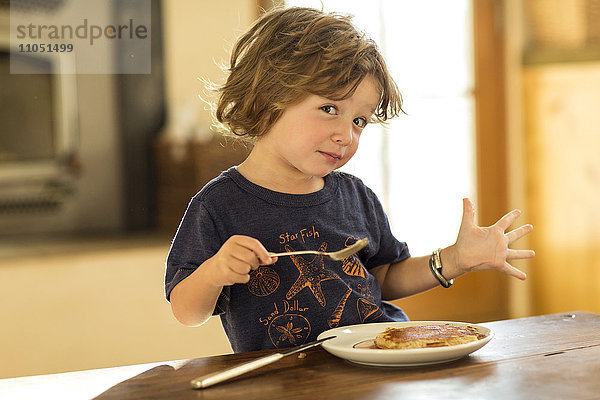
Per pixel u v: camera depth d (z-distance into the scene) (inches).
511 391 30.6
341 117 42.1
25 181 110.3
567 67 124.3
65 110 110.8
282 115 42.8
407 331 37.1
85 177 113.3
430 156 134.0
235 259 36.5
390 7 128.3
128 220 115.0
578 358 35.1
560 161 127.2
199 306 39.0
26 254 95.7
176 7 113.9
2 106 108.0
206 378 32.8
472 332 37.9
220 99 47.4
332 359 36.5
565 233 127.1
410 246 134.0
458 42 133.9
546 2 127.0
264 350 39.4
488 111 136.3
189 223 44.1
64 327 97.7
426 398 30.0
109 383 34.3
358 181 50.5
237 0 116.5
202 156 107.3
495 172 137.3
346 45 42.1
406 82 130.9
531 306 135.2
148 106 114.3
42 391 33.5
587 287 123.0
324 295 44.3
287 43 43.8
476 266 44.2
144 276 101.7
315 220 45.6
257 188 44.9
